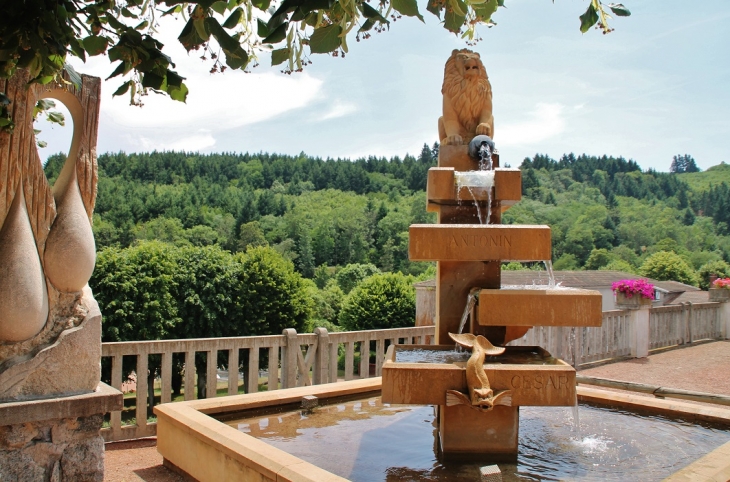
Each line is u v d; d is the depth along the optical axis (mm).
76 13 2771
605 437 4418
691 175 116438
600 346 10820
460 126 5277
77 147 3898
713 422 4727
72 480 3697
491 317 3688
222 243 60188
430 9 2365
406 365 3635
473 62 5199
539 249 3807
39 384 3643
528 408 5332
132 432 5539
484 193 4305
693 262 67312
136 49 2688
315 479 2990
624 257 66375
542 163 96000
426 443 4227
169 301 21094
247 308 23375
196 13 2426
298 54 2617
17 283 3506
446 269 4492
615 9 3045
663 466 3762
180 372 20312
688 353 12039
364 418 4926
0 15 2402
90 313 3861
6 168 3525
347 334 7324
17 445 3533
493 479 3059
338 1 2201
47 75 2848
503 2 2904
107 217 58688
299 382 6777
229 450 3621
